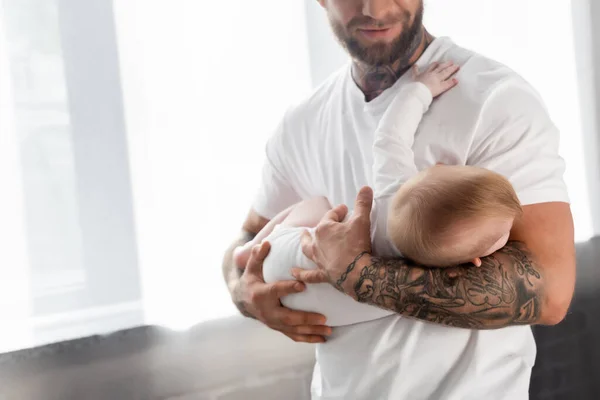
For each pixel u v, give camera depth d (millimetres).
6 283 1625
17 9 1628
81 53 1687
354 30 1234
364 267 1058
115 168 1729
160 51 1768
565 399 2266
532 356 1205
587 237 2289
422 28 1263
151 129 1763
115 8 1716
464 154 1145
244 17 1858
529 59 2197
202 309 1815
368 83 1278
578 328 2281
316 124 1391
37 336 1653
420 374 1119
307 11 1930
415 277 1026
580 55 2256
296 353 1932
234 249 1531
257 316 1276
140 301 1755
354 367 1162
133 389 1746
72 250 1688
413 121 1159
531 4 2189
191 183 1808
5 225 1624
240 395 1860
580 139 2271
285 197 1511
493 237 1014
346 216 1168
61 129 1674
